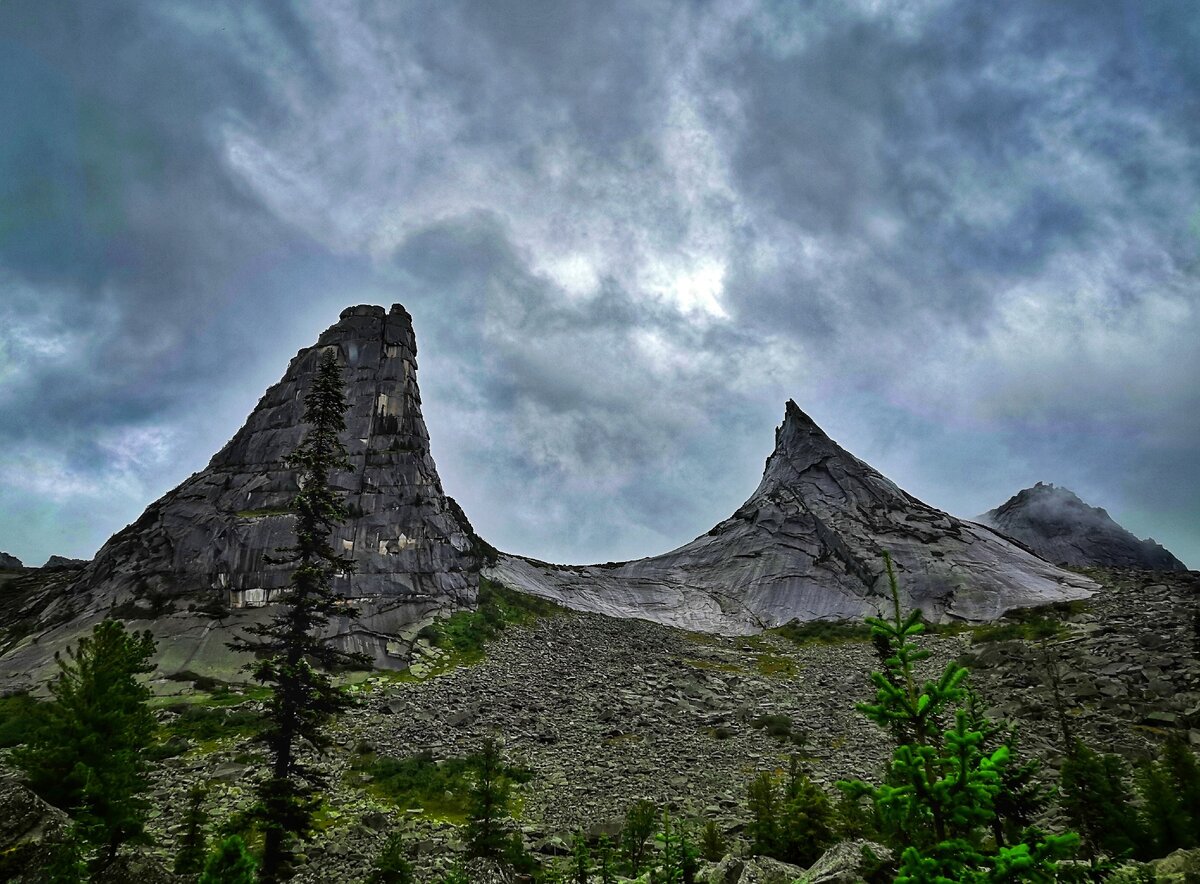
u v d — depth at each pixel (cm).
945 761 732
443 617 6247
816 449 12000
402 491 7075
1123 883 1108
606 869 2061
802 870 1767
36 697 4344
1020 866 651
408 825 2670
